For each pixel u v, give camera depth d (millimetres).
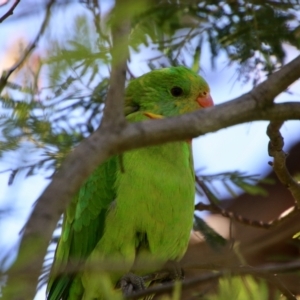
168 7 8047
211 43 8664
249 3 8414
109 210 8711
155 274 8445
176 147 8703
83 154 4215
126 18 3787
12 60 6203
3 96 6105
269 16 8438
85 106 8344
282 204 12078
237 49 8570
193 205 8812
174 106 9570
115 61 4207
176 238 8727
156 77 9656
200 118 4703
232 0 8484
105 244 8680
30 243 3494
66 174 4047
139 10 3746
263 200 12211
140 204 8516
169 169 8594
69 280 8719
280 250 8117
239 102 4992
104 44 4176
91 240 8844
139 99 9688
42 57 4301
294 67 5141
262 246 6277
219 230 10711
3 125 5840
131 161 8609
